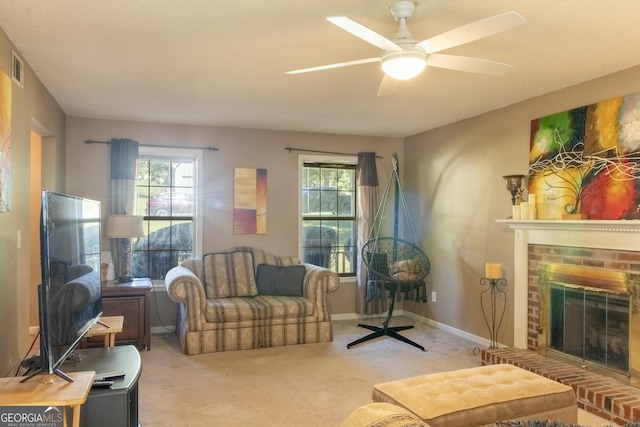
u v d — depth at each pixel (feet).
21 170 10.24
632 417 9.14
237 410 10.21
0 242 8.68
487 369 8.65
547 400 7.54
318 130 19.04
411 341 15.72
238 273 17.06
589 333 11.91
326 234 19.99
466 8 8.02
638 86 10.86
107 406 7.16
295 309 15.57
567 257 12.42
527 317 13.73
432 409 6.79
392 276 16.67
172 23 8.70
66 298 7.18
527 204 13.44
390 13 8.22
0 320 8.73
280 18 8.46
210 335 14.56
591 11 8.10
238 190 18.39
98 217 9.84
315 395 11.11
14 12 8.20
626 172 11.00
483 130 15.90
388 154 20.40
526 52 10.09
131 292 14.79
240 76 11.90
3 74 8.69
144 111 15.75
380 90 10.07
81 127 16.61
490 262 15.52
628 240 10.78
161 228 17.84
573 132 12.43
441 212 18.07
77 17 8.42
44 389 6.06
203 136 18.03
